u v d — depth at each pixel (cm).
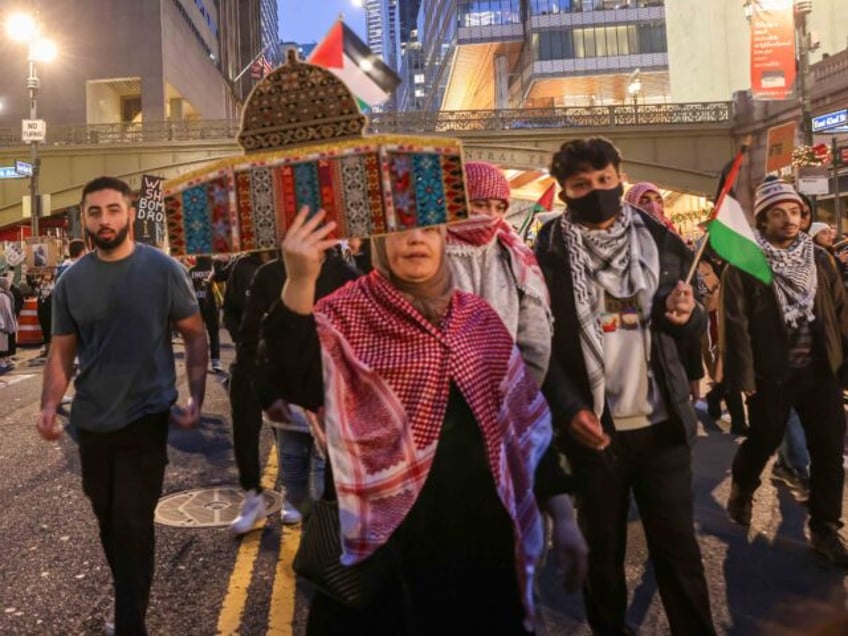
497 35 7306
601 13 7031
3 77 5581
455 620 177
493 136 3709
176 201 165
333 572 170
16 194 3747
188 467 611
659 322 260
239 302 446
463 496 177
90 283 296
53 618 341
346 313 176
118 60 5616
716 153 3581
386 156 160
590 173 263
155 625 331
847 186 1898
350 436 169
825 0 3419
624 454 261
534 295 236
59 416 891
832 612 106
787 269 379
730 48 4800
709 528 442
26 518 491
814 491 391
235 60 9625
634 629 323
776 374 382
